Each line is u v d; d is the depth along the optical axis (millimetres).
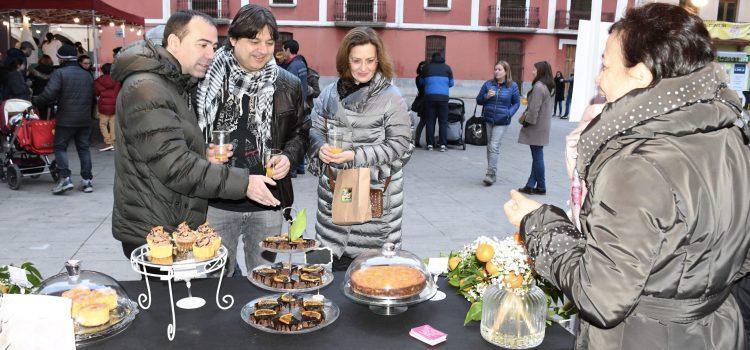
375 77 2959
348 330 1903
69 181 6605
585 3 26547
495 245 2002
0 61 11266
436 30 26359
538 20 26641
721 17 14625
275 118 2975
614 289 1229
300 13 25516
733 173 1314
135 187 2324
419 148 10633
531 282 1821
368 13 25781
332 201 2984
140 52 2244
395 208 3076
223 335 1851
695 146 1274
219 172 2316
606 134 1327
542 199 6891
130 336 1829
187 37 2314
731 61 5344
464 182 7766
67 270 1979
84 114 6543
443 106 10266
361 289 2008
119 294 2004
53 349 1594
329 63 25984
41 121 6453
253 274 2146
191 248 2012
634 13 1369
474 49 26703
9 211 5820
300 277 2094
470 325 1966
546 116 6930
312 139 3160
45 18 13711
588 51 2979
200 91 2850
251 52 2758
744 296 1994
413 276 2082
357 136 2975
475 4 26281
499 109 7391
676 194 1222
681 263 1277
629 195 1226
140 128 2205
